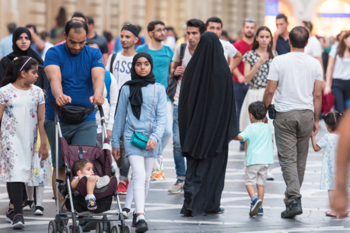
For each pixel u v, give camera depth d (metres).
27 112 15.45
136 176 14.98
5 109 15.48
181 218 16.45
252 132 17.00
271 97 17.03
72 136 14.81
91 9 74.94
